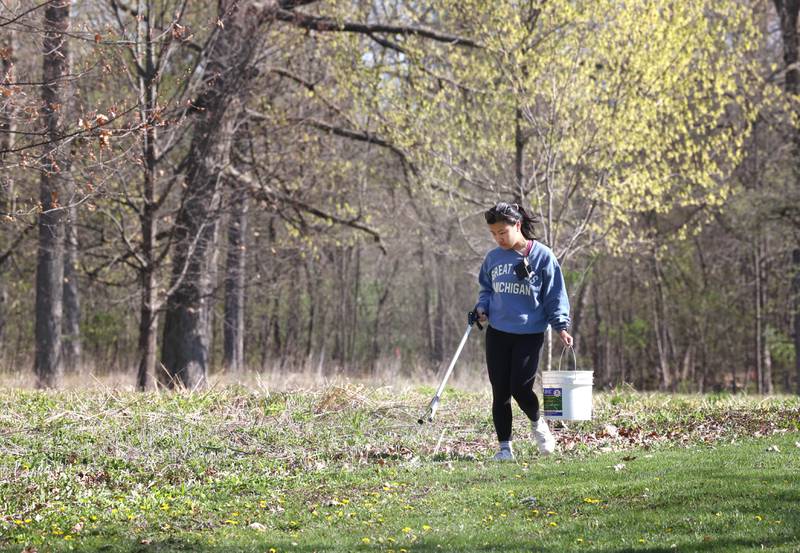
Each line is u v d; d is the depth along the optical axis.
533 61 16.78
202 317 18.59
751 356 43.78
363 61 20.55
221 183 17.72
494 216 7.64
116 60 12.70
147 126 9.09
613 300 43.38
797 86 27.50
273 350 44.31
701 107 18.55
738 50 19.39
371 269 47.09
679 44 17.03
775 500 5.51
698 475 6.45
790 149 28.28
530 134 18.41
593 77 17.69
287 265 26.53
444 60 19.77
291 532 5.60
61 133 8.86
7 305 35.50
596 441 8.73
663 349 41.00
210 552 5.09
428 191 20.30
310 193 22.31
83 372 22.23
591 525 5.28
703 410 10.78
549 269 7.66
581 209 19.05
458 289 43.09
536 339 7.73
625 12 16.45
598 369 43.91
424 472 7.36
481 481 6.84
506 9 16.92
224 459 8.16
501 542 5.03
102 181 10.66
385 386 13.12
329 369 24.72
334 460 8.18
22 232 21.58
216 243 18.78
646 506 5.62
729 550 4.54
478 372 20.06
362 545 5.12
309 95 21.16
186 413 10.15
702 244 38.75
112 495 6.79
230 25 16.58
